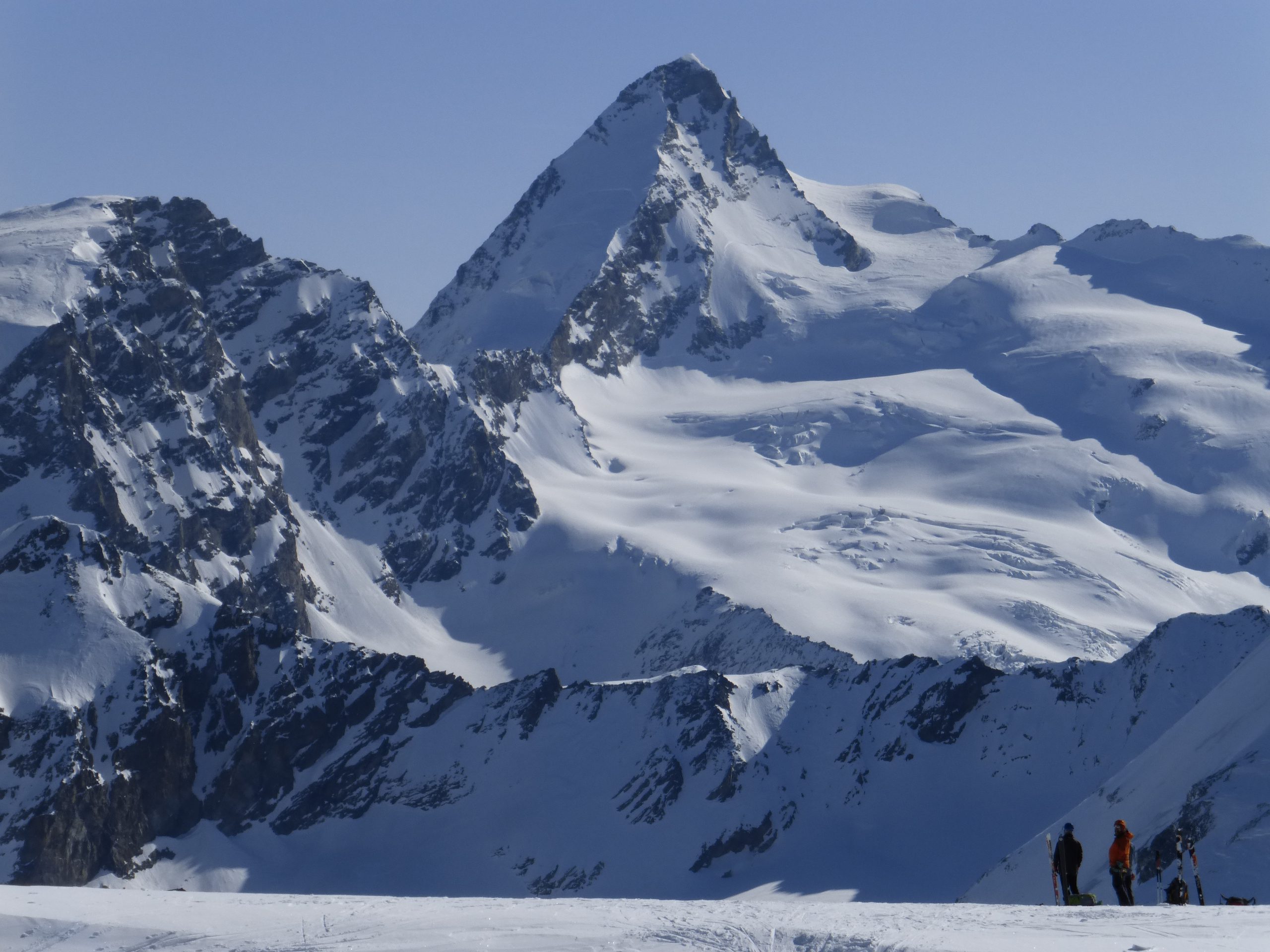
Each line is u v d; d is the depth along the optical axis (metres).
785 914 47.03
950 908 48.03
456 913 47.31
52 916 47.00
